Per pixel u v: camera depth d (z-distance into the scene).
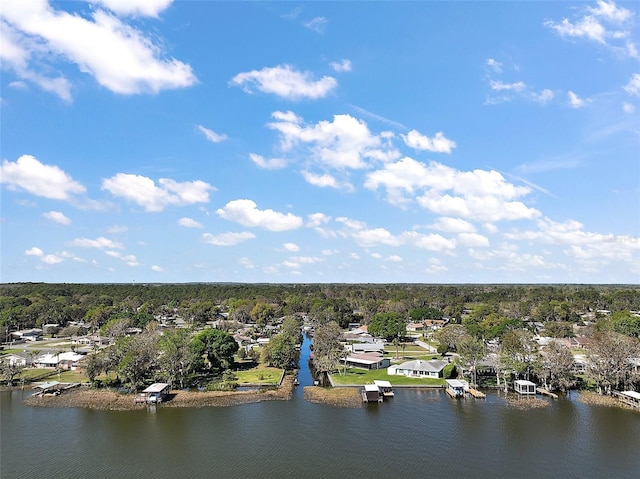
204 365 157.75
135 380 129.25
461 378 141.12
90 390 132.62
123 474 78.69
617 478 76.31
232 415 110.38
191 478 76.88
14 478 77.31
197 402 120.56
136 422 105.75
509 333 145.38
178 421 106.12
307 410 113.88
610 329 186.12
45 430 100.75
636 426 100.25
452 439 93.25
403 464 81.81
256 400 122.38
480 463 81.94
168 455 86.44
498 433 96.31
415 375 147.25
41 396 126.81
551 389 128.88
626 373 122.69
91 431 99.88
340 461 83.06
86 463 83.19
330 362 151.38
